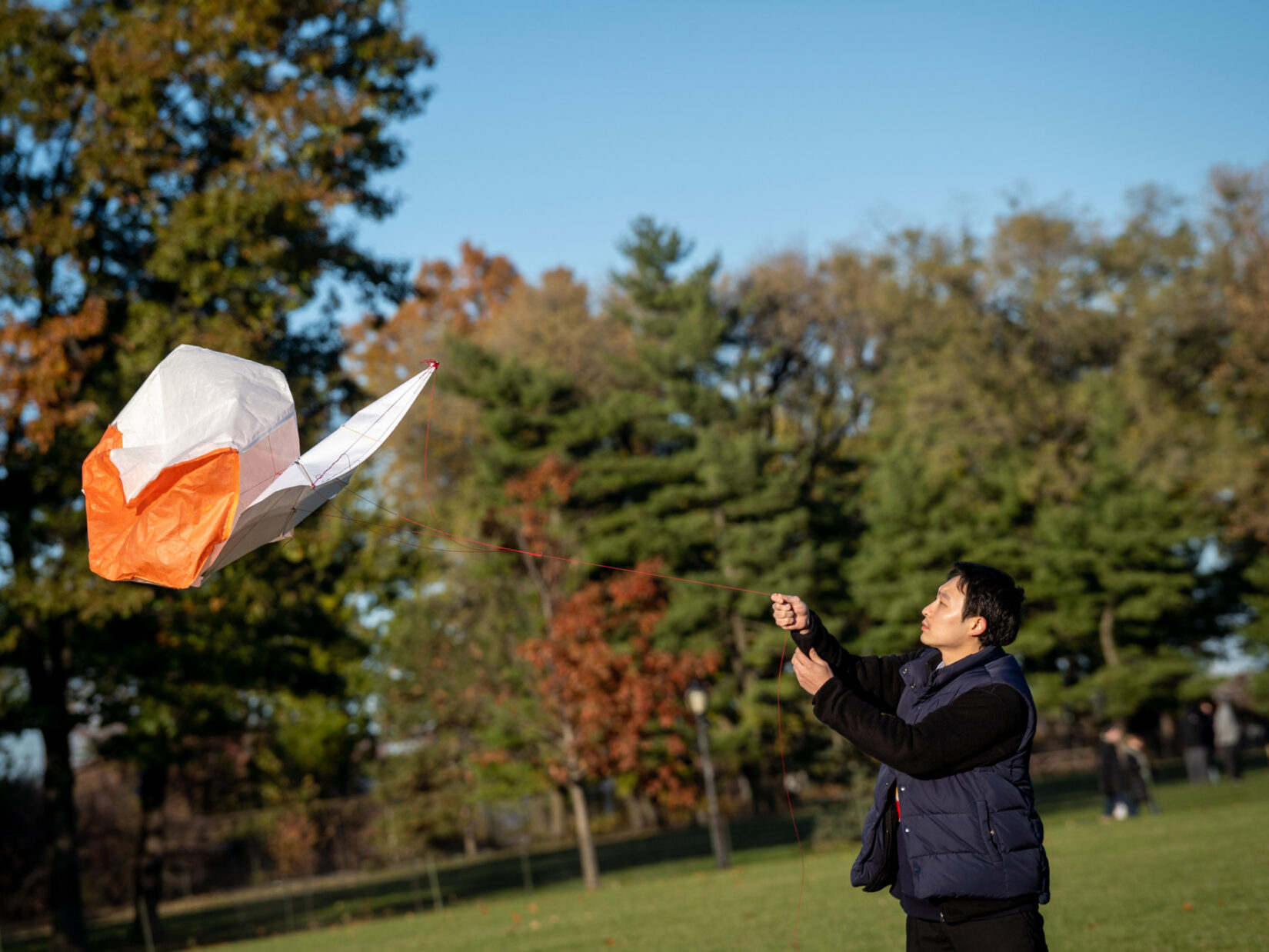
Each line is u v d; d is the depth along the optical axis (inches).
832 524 1678.2
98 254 824.9
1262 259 1887.3
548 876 1026.1
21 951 940.6
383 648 1514.5
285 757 1676.9
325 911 943.0
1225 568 1766.7
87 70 797.9
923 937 156.6
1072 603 1651.1
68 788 883.4
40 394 730.2
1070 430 1899.6
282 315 850.1
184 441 156.5
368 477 1034.7
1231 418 1827.0
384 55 844.6
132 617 891.4
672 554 1594.5
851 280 2047.2
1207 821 766.5
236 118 821.2
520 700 1000.2
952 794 149.4
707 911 570.9
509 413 1593.3
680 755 1336.1
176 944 890.7
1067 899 460.8
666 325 1736.0
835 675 156.9
